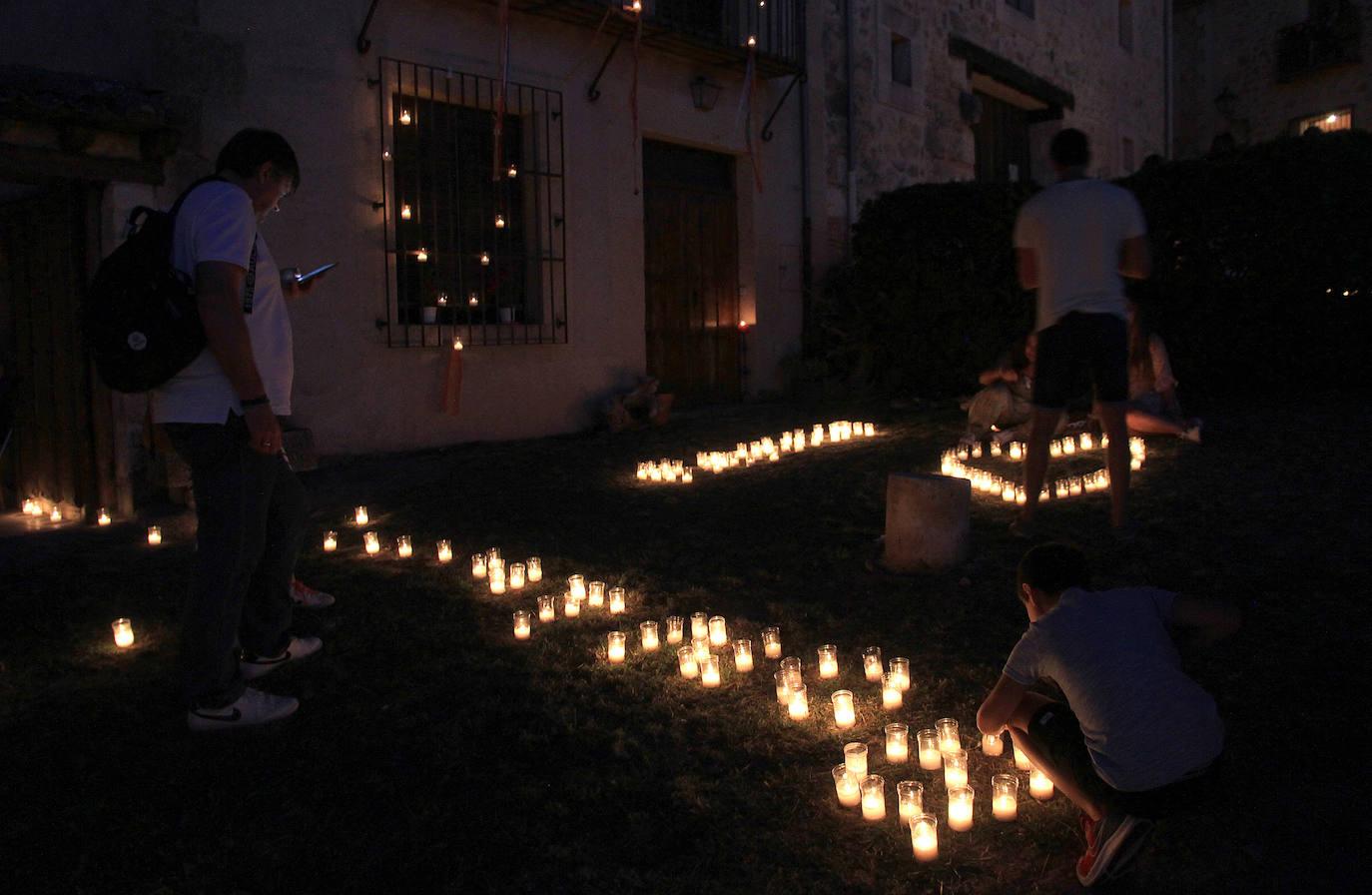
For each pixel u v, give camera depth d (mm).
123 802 3129
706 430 10484
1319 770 3076
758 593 5137
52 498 8102
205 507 3428
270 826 2979
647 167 11922
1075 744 2691
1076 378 5195
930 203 12320
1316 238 8727
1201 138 26750
